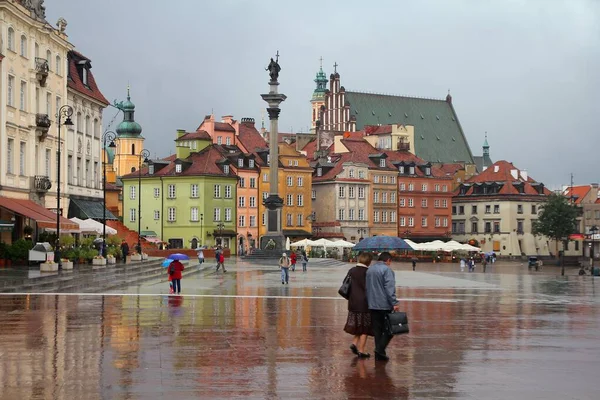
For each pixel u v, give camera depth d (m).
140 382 19.06
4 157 72.62
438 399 17.48
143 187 162.75
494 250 195.88
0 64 71.50
